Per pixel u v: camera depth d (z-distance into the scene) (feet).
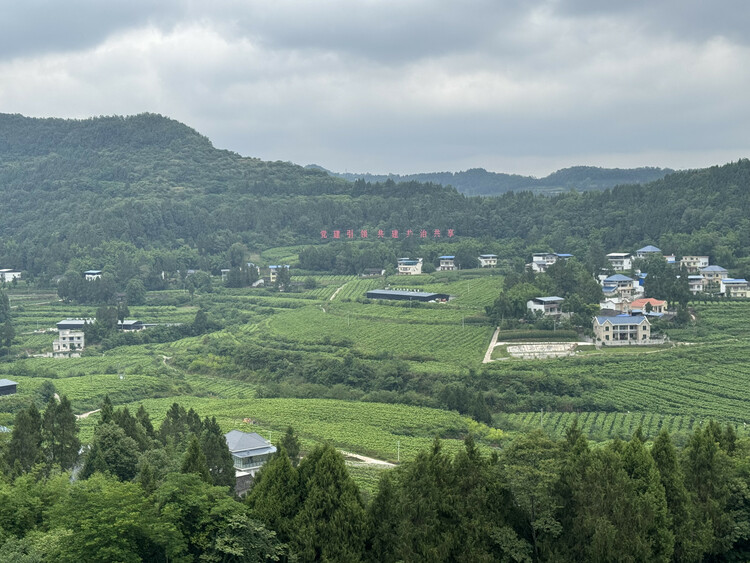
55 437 420.36
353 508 286.87
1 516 281.33
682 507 303.68
